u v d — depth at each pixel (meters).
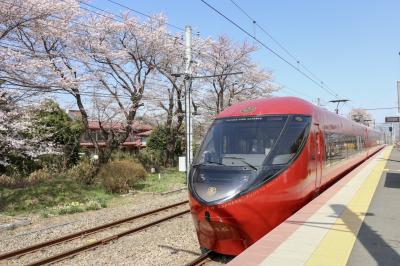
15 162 23.98
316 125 11.04
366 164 25.27
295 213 8.90
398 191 12.26
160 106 32.88
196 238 11.17
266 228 8.67
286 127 9.75
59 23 20.55
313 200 10.41
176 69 30.48
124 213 15.61
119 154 31.00
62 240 11.18
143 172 24.58
